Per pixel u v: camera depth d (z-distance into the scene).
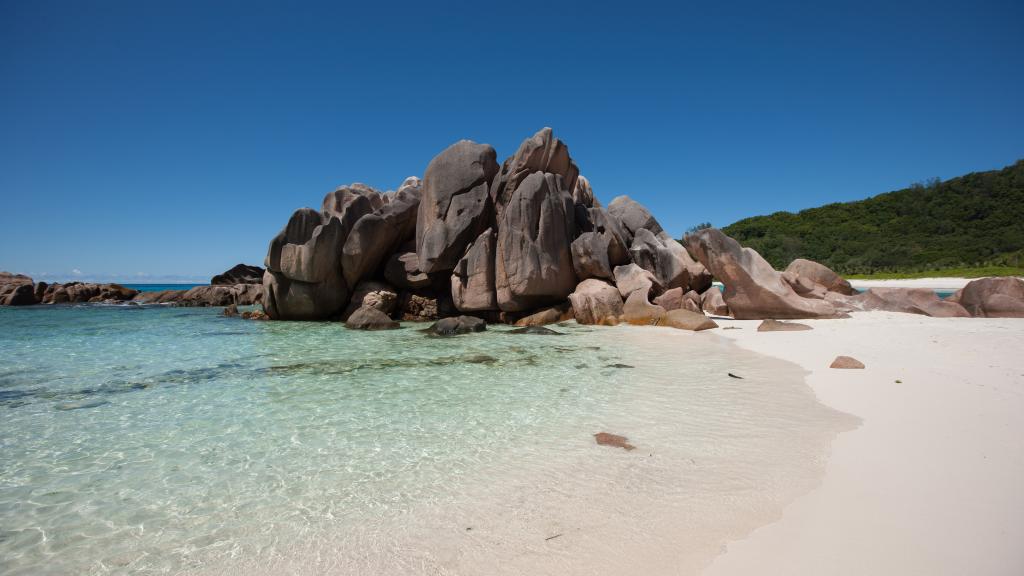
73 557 4.19
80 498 5.27
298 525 4.65
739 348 14.15
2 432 7.40
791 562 3.71
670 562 3.83
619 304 21.27
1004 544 3.76
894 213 91.88
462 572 3.82
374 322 20.45
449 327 18.34
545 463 5.98
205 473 5.89
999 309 19.11
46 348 15.63
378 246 23.97
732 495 4.93
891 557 3.68
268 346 15.76
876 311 20.84
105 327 21.81
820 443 6.21
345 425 7.63
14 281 40.97
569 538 4.27
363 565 3.97
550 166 23.64
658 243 25.45
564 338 16.88
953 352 11.59
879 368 10.30
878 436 6.30
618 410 8.13
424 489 5.36
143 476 5.82
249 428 7.53
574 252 22.58
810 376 10.09
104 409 8.62
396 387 10.08
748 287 20.33
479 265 21.78
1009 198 81.00
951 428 6.46
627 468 5.73
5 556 4.20
